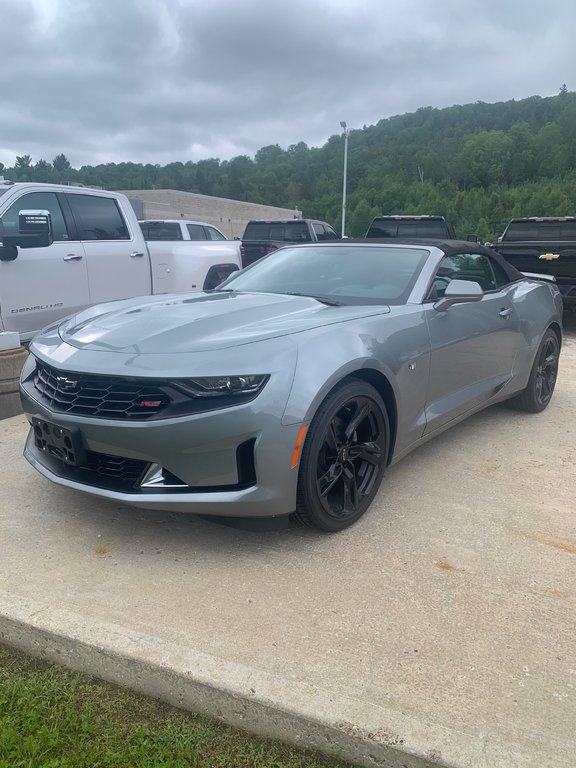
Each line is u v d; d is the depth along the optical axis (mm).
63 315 6266
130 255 7086
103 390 2729
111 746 1825
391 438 3357
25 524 3051
